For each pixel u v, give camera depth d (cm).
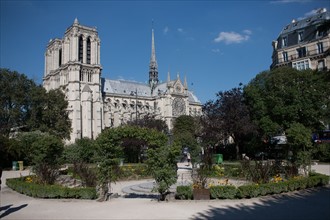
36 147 3184
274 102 6088
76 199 2333
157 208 1923
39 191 2431
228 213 1744
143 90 16588
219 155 5012
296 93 5850
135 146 5975
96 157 2369
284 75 6094
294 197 2258
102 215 1736
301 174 3042
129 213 1780
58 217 1702
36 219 1659
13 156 6184
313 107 5947
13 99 8088
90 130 12225
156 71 17388
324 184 2856
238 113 6512
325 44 7331
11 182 3016
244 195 2219
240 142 7388
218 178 3638
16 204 2167
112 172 2366
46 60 14812
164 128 10319
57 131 8806
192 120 11438
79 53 12975
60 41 14050
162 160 2230
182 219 1608
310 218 1591
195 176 3309
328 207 1881
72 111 12094
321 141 6334
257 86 6762
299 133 3027
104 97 14200
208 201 2155
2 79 8188
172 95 15500
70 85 12312
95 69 13088
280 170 2984
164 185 2214
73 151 5700
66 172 4025
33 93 8456
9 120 8075
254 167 2902
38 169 3023
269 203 2038
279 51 8325
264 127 6178
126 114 13962
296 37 8062
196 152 4841
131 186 3300
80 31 12950
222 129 6600
